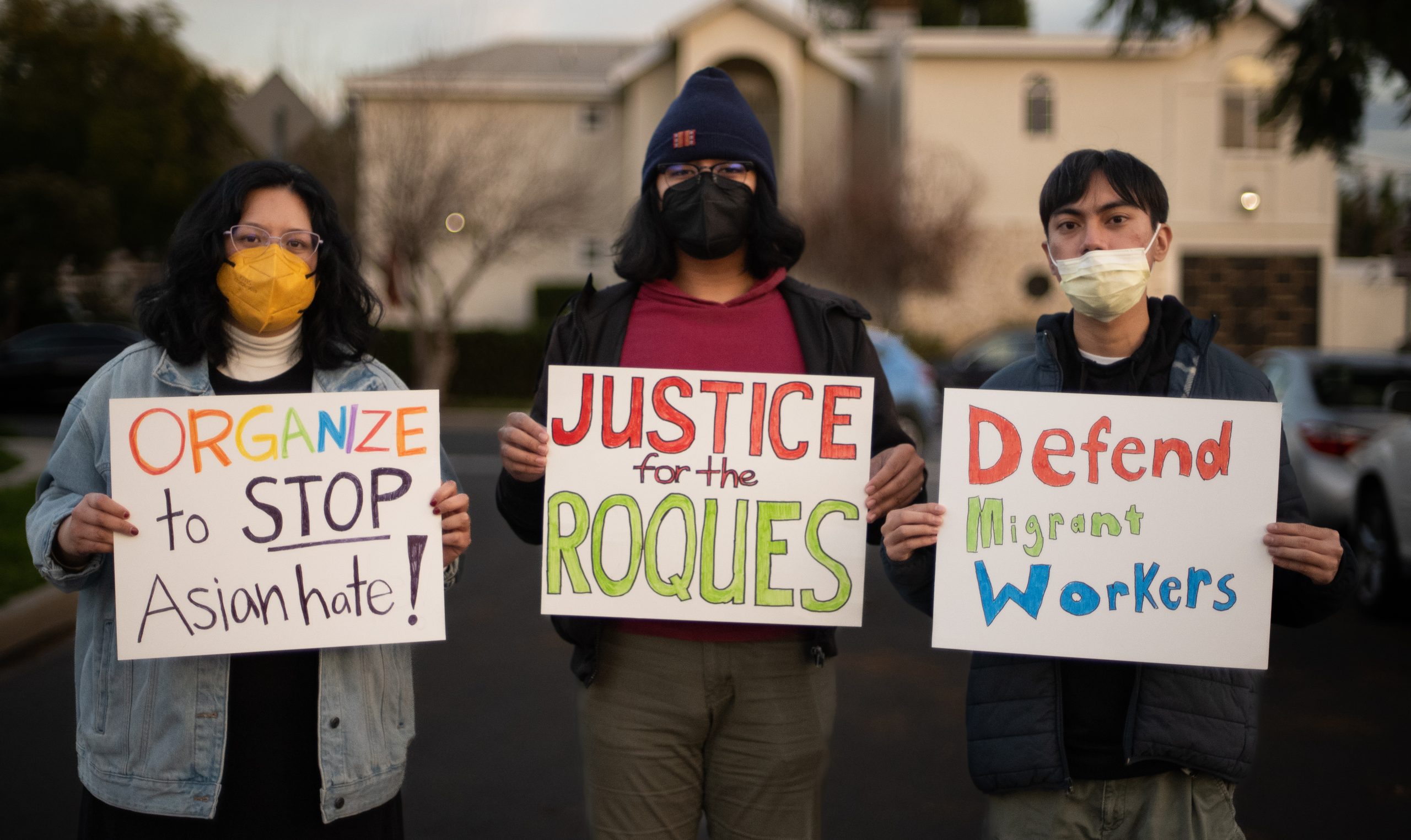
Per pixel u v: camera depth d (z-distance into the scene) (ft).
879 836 12.44
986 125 87.35
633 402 8.59
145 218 89.81
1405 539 21.98
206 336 7.76
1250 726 7.71
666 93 89.51
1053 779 7.58
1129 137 86.94
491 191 74.02
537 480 8.87
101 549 7.25
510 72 94.43
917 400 45.47
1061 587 7.83
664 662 8.46
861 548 8.50
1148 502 7.83
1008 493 7.93
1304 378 27.68
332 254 8.04
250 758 7.56
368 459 7.91
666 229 8.87
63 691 17.93
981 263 86.84
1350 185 112.68
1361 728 16.19
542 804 13.17
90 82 88.74
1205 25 30.37
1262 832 12.59
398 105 71.10
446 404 73.77
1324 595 7.60
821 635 8.55
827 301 9.01
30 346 62.85
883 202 78.79
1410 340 72.18
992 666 8.05
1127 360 8.15
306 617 7.69
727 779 8.61
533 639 20.58
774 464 8.56
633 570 8.48
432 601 7.89
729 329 8.90
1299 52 30.17
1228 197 86.89
